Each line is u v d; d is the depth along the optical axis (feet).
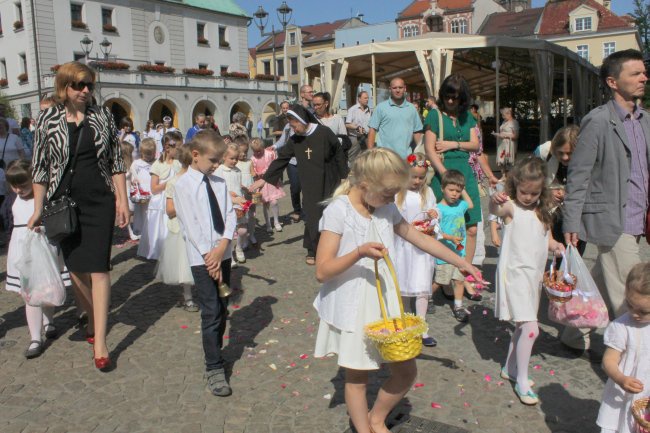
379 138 21.45
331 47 200.23
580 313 10.91
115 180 13.62
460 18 174.09
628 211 11.59
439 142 16.10
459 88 16.02
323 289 9.00
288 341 14.07
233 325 15.26
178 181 11.92
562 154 13.26
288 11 70.59
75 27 119.75
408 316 8.45
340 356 8.59
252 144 27.81
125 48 128.36
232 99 133.39
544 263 11.22
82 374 12.50
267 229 28.27
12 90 123.34
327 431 9.87
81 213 12.62
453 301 16.80
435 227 13.80
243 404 10.97
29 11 114.93
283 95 146.72
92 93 12.98
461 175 15.26
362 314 8.54
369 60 45.42
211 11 146.41
